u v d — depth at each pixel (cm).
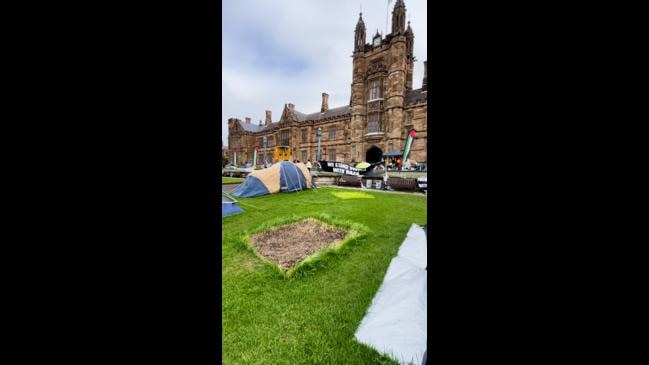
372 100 3172
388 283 383
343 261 482
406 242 575
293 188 1570
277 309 333
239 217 852
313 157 4147
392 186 1830
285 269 448
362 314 317
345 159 3619
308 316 317
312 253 517
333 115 3928
